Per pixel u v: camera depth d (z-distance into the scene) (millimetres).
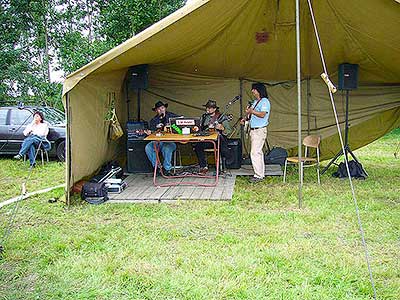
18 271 3547
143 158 7453
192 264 3615
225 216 4949
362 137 8414
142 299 3076
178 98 8516
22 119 9766
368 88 8266
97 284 3299
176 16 4824
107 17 15219
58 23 18797
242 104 8461
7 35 17203
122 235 4363
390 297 3053
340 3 5113
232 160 7746
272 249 3912
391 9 4691
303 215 4953
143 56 5938
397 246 3998
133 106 8523
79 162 5871
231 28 6000
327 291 3133
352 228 4500
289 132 8484
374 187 6449
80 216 5062
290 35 6297
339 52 6832
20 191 6598
